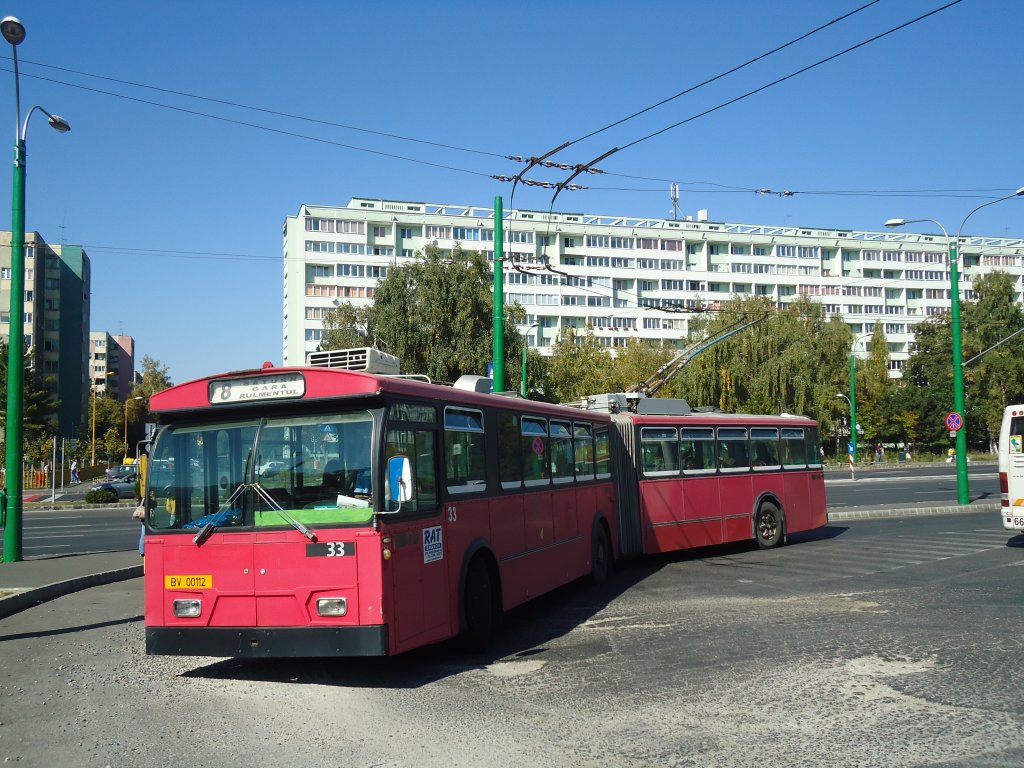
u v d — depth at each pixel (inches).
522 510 402.0
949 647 323.6
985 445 3095.5
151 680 307.0
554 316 3850.9
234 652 284.7
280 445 292.2
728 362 2014.0
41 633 395.9
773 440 724.7
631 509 597.6
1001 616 381.1
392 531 281.7
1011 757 207.6
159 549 298.2
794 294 4318.4
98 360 5551.2
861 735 225.9
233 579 287.4
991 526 809.5
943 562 574.6
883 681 278.7
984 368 2770.7
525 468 414.3
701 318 2151.8
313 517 283.0
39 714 263.1
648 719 243.8
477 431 362.6
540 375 1577.3
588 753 216.1
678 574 562.9
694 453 653.3
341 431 287.4
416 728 240.7
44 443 2311.8
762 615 401.1
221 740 233.9
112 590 525.0
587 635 370.9
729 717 243.9
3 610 442.3
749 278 4234.7
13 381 639.1
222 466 297.4
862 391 2866.6
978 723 234.1
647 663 313.0
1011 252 4670.3
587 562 498.0
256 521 288.4
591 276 3937.0
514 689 282.7
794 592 468.4
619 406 637.3
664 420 634.2
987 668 291.4
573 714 251.0
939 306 4525.1
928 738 222.4
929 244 4557.1
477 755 216.4
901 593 452.1
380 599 273.3
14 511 635.5
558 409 470.0
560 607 450.3
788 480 728.3
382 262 3555.6
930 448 2999.5
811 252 4352.9
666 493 624.4
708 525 653.9
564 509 464.4
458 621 323.6
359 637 273.3
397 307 1460.4
